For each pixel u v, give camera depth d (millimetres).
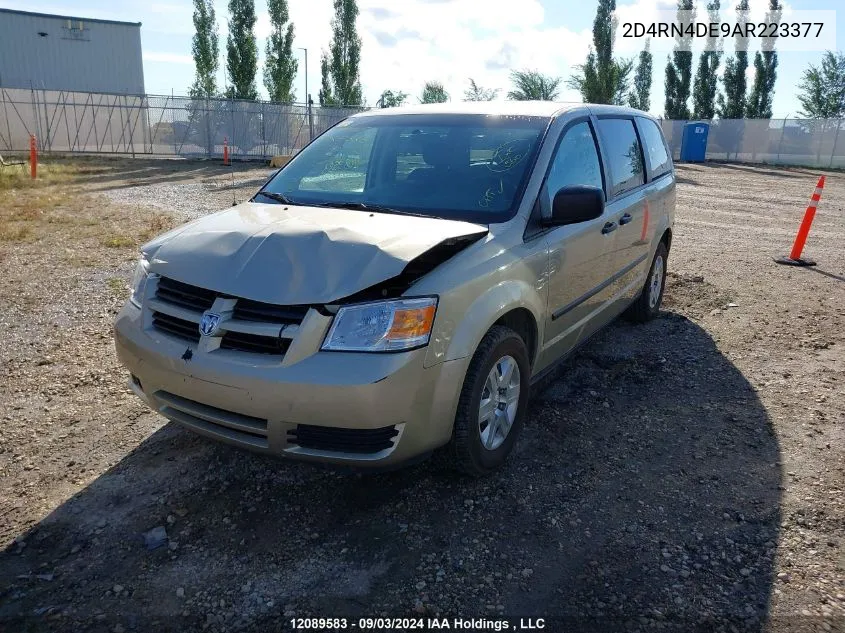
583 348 5441
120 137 29484
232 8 37125
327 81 42656
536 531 3094
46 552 2920
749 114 47531
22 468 3568
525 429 4070
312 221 3352
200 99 29609
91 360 5047
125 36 35625
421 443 3006
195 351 2982
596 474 3584
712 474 3598
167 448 3779
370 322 2830
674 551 2967
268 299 2836
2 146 28094
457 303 3039
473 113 4344
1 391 4496
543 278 3703
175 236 3449
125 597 2664
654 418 4246
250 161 28969
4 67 33406
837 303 6797
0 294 6688
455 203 3715
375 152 4227
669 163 6375
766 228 11805
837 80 44500
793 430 4094
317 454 2889
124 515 3176
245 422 2953
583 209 3488
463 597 2678
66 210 12461
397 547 2969
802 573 2828
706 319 6262
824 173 28203
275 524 3121
